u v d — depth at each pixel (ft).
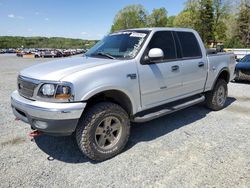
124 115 12.10
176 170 10.71
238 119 17.70
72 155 12.22
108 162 11.50
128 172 10.61
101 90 10.95
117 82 11.53
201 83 17.15
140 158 11.83
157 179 10.05
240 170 10.64
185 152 12.40
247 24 177.88
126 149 12.79
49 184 9.74
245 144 13.33
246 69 33.88
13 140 13.93
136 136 14.52
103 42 15.57
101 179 10.11
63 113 10.06
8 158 11.85
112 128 11.87
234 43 164.55
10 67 66.23
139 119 12.88
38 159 11.79
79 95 10.35
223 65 19.17
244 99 24.39
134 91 12.40
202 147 12.96
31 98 10.91
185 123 16.78
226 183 9.71
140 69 12.61
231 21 176.55
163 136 14.49
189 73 15.69
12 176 10.27
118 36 14.97
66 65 11.82
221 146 13.07
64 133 10.48
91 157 11.29
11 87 31.19
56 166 11.15
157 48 12.84
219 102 19.79
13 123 16.70
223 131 15.28
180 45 15.38
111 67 11.50
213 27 165.58
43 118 10.21
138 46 13.14
